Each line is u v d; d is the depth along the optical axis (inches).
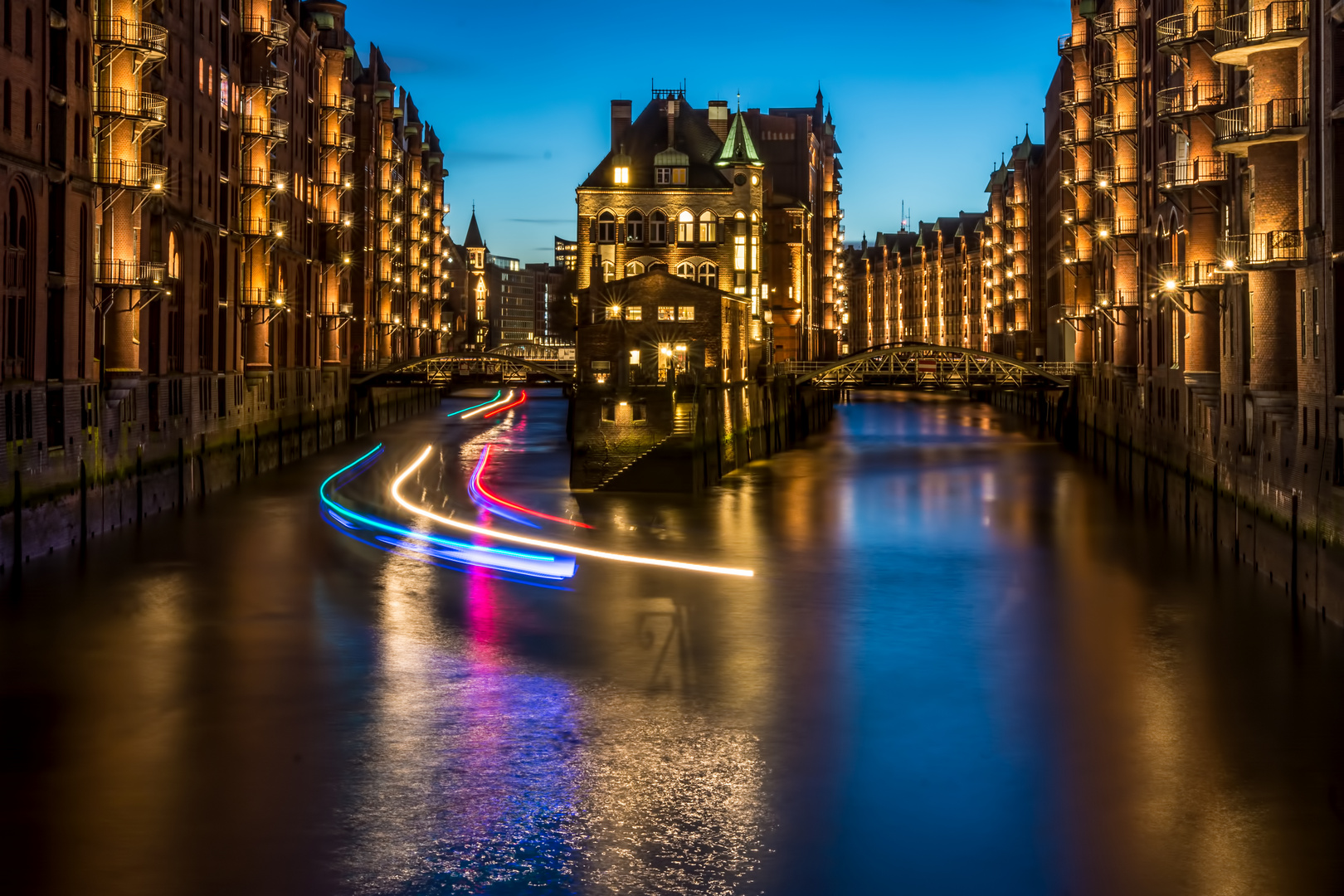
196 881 888.3
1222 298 1988.2
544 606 1676.9
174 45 2433.6
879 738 1168.8
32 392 1796.3
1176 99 2105.1
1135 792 1039.0
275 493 2689.5
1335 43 1467.8
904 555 2048.5
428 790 1044.5
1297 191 1628.9
